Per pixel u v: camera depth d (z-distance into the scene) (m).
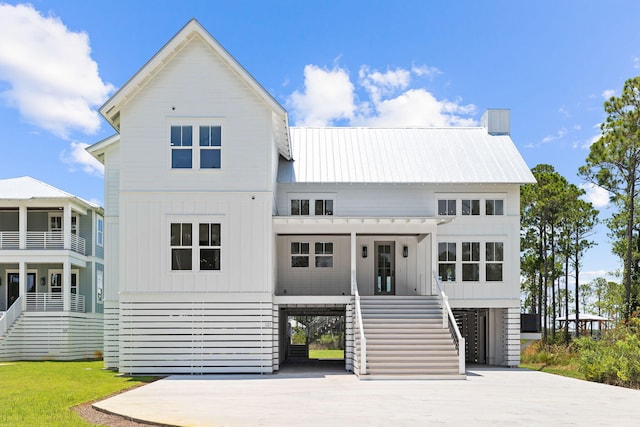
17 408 12.52
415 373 18.84
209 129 21.20
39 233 32.72
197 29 20.56
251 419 11.06
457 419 11.19
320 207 25.72
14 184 33.38
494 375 20.59
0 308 34.78
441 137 28.78
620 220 35.62
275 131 23.20
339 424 10.59
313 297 21.72
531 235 41.00
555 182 40.16
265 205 21.00
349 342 21.67
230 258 20.83
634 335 20.02
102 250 37.81
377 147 27.80
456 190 25.73
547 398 14.39
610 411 12.38
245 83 21.20
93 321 35.41
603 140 29.58
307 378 19.11
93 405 12.87
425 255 25.70
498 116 29.33
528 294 47.75
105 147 25.30
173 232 20.91
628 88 28.69
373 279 26.22
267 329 20.66
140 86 21.20
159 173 21.00
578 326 40.97
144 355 20.50
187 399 13.90
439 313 21.64
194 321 20.64
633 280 34.69
